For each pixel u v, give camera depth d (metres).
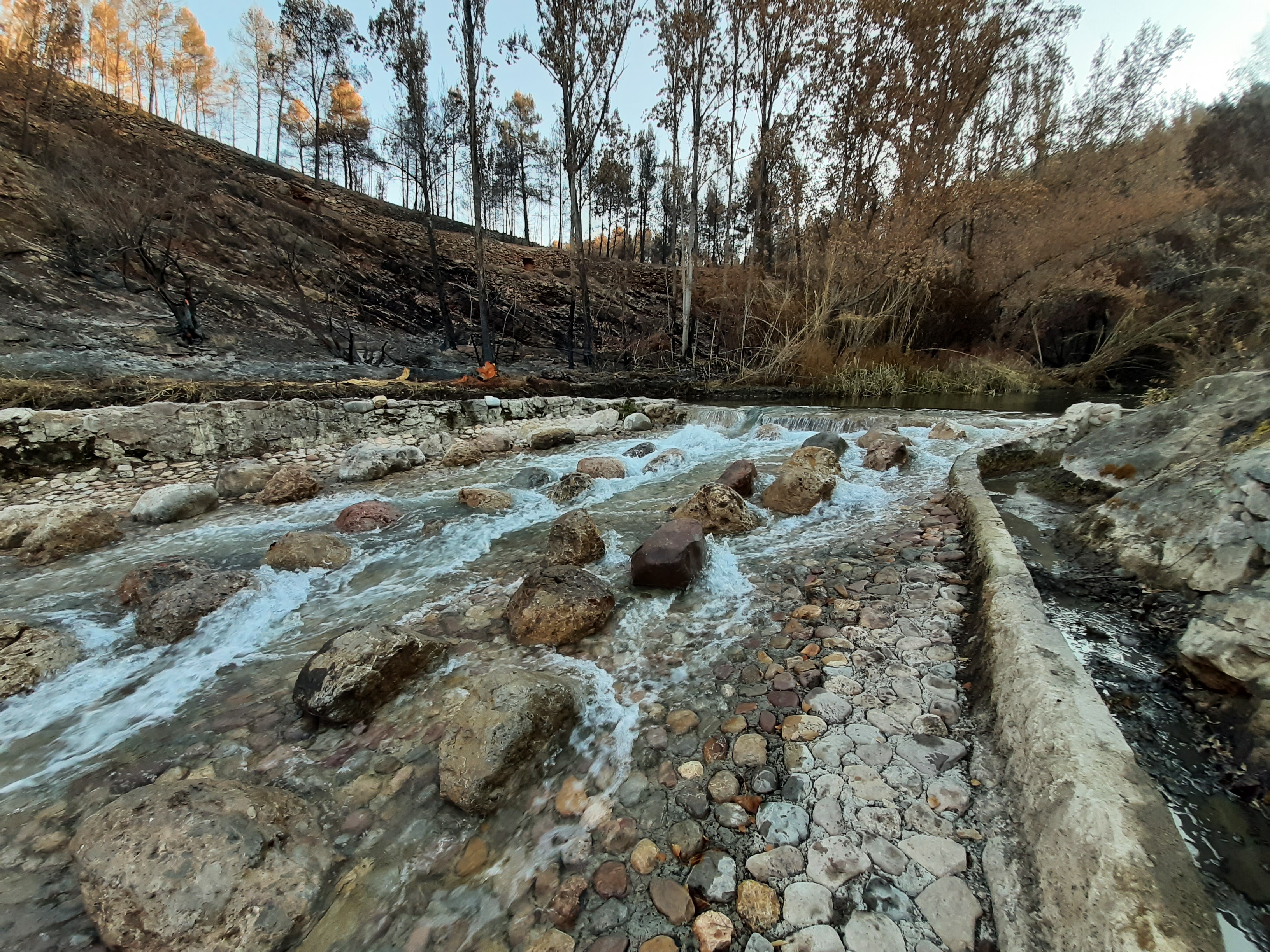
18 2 14.52
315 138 29.05
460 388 9.59
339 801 1.98
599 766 2.06
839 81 14.88
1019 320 14.49
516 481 6.14
